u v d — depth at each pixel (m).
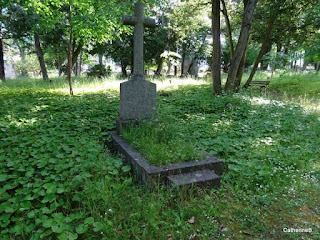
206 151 4.33
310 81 14.95
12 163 3.33
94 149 3.85
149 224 2.53
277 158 4.16
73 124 5.46
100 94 10.29
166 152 3.60
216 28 10.12
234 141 4.85
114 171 3.29
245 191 3.32
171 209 2.88
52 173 3.22
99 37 10.53
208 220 2.67
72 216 2.50
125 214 2.67
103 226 2.36
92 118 6.21
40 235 2.21
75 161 3.58
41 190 2.79
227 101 8.38
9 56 40.69
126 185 3.12
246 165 3.82
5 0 10.33
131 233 2.43
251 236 2.46
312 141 5.16
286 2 10.69
